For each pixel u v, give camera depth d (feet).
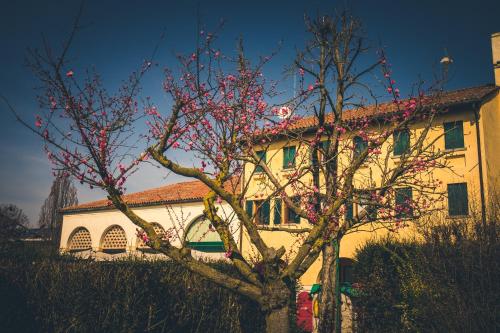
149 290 27.73
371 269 44.98
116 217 87.71
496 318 28.94
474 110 53.93
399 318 40.86
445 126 55.57
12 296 20.17
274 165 64.75
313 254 21.94
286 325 19.45
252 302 36.70
